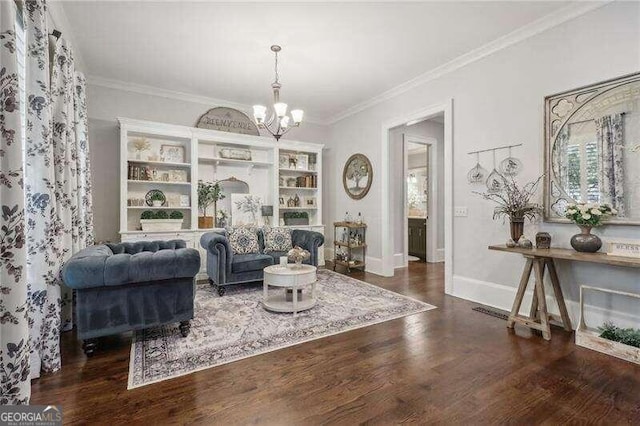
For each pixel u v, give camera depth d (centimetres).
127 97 444
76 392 174
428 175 612
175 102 477
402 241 553
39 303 191
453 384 183
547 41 286
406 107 441
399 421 151
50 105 212
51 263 198
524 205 289
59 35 238
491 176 332
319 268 539
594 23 256
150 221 427
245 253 418
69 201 246
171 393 174
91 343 216
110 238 433
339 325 275
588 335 229
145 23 291
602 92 251
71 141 255
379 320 288
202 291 384
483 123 340
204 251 455
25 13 184
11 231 143
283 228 466
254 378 189
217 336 250
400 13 276
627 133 238
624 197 239
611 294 250
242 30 302
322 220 620
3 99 142
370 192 513
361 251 529
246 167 535
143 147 444
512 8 269
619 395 171
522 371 197
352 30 303
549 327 249
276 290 389
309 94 477
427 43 327
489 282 335
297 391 176
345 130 569
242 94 477
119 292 222
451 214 373
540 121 291
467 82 357
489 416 154
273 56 355
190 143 468
